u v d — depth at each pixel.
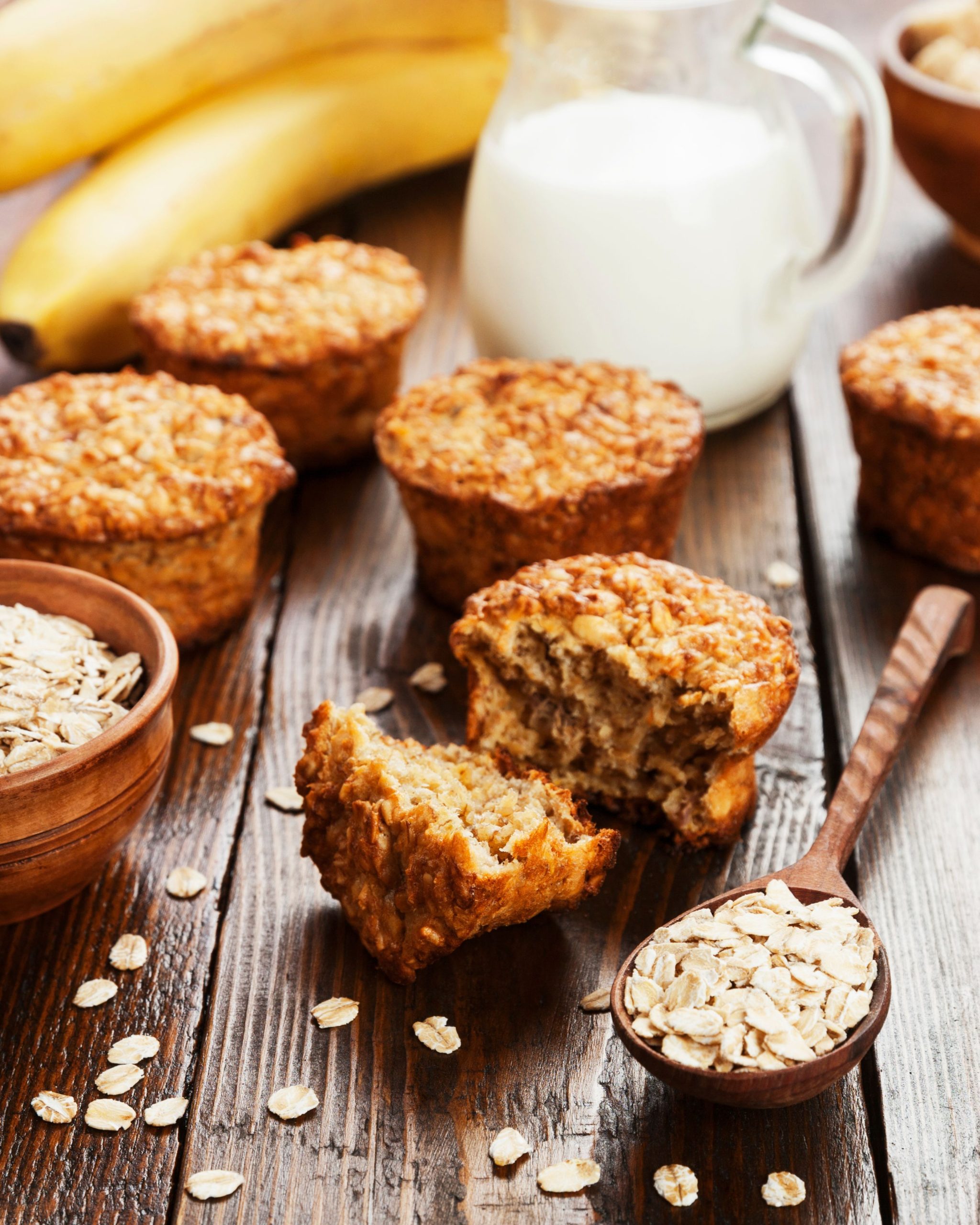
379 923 0.53
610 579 0.56
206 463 0.60
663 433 0.61
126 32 0.73
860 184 0.66
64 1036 0.52
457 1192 0.49
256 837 0.56
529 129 0.66
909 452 0.62
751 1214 0.49
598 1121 0.50
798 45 0.87
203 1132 0.50
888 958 0.53
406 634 0.62
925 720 0.59
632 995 0.50
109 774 0.52
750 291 0.65
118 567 0.60
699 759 0.56
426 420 0.62
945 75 0.74
